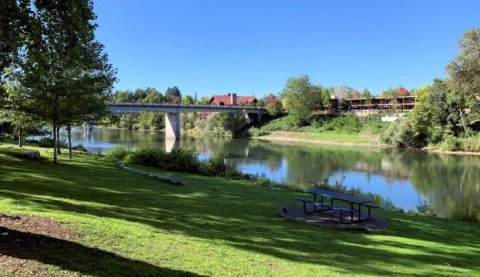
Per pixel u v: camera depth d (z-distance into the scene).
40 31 10.70
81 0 11.73
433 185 36.47
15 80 23.20
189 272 7.65
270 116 121.38
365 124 95.56
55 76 23.80
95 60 26.67
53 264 6.81
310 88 108.56
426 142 72.50
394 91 126.19
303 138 96.75
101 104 27.19
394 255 10.93
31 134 39.38
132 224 11.01
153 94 163.25
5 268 6.32
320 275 8.49
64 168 24.14
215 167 32.31
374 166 49.19
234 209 16.27
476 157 59.28
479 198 30.27
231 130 113.81
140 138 91.50
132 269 7.22
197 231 11.40
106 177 22.19
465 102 71.38
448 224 17.50
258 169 44.97
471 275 9.78
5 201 11.88
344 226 13.98
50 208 11.73
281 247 10.62
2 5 9.67
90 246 8.23
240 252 9.62
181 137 107.38
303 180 37.53
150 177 23.94
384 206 22.92
